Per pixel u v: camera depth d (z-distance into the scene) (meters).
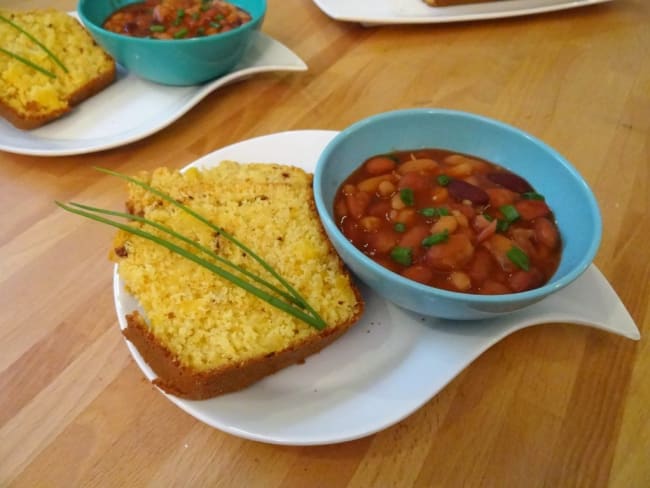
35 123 0.29
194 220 0.22
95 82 0.32
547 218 0.22
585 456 0.19
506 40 0.42
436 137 0.25
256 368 0.19
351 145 0.24
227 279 0.20
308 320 0.20
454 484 0.19
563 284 0.18
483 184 0.23
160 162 0.30
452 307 0.18
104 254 0.25
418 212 0.22
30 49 0.31
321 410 0.19
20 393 0.20
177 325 0.20
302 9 0.43
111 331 0.22
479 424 0.20
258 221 0.23
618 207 0.29
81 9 0.33
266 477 0.19
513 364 0.22
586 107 0.36
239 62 0.35
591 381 0.22
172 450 0.19
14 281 0.24
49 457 0.19
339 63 0.38
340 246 0.20
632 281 0.25
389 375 0.20
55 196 0.28
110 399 0.20
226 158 0.27
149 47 0.30
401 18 0.40
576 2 0.44
